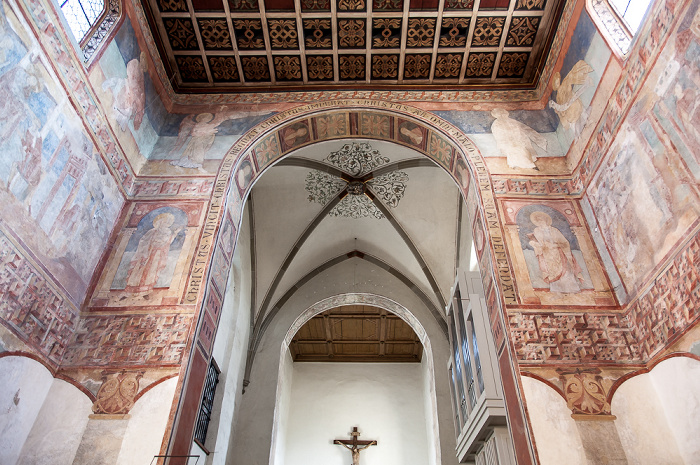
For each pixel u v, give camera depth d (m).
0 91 5.02
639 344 5.95
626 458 5.11
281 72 9.74
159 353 6.05
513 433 5.70
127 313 6.44
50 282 5.82
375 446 17.31
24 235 5.38
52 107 5.90
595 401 5.52
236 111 9.53
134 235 7.30
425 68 9.66
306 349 19.39
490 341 7.59
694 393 4.95
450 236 13.51
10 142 5.17
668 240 5.54
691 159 5.23
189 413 5.86
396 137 9.76
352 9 8.66
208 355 6.66
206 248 7.16
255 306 13.77
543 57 9.23
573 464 5.07
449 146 8.85
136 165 8.18
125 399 5.66
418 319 13.85
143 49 8.52
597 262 6.88
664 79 5.73
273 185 12.75
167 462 5.21
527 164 8.22
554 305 6.41
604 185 7.00
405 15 8.75
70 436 5.39
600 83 7.28
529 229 7.28
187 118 9.41
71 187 6.29
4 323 5.06
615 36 7.10
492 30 8.97
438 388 12.52
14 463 5.15
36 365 5.54
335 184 12.77
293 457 17.11
